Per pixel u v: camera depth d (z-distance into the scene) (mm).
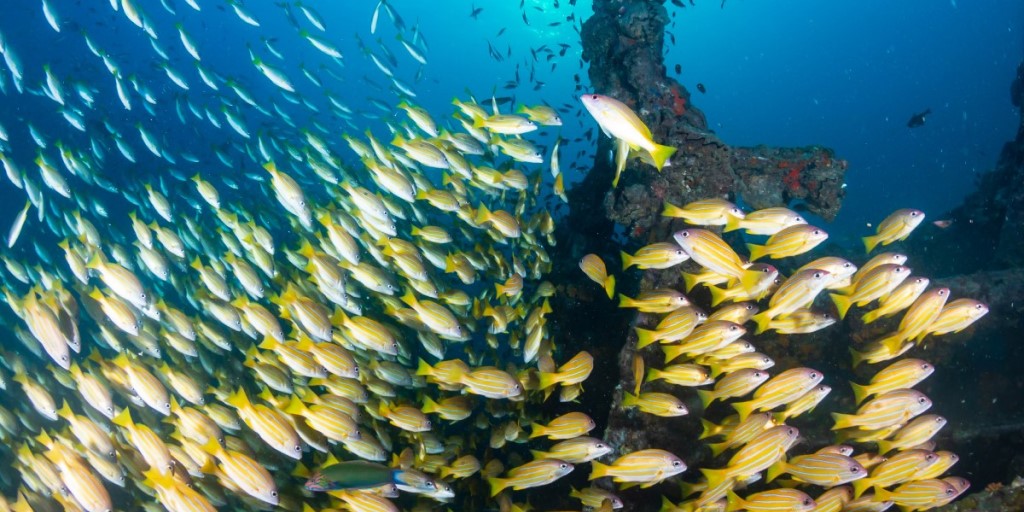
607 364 2238
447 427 2475
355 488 1354
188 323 1971
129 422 1405
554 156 2221
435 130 2299
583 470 2098
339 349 1629
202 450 1526
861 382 1957
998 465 1816
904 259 1688
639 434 1764
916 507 1393
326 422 1475
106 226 3787
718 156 2209
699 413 1760
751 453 1365
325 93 3582
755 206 2254
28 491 1718
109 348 2688
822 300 1991
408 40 3301
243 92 3410
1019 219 2631
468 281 2111
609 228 2748
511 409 2055
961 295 2109
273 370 1735
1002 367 2012
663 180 2225
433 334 1938
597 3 2807
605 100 1195
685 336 1538
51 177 2543
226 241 2498
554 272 2652
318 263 1867
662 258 1595
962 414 1982
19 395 2188
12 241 2057
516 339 2068
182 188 3898
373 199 1978
